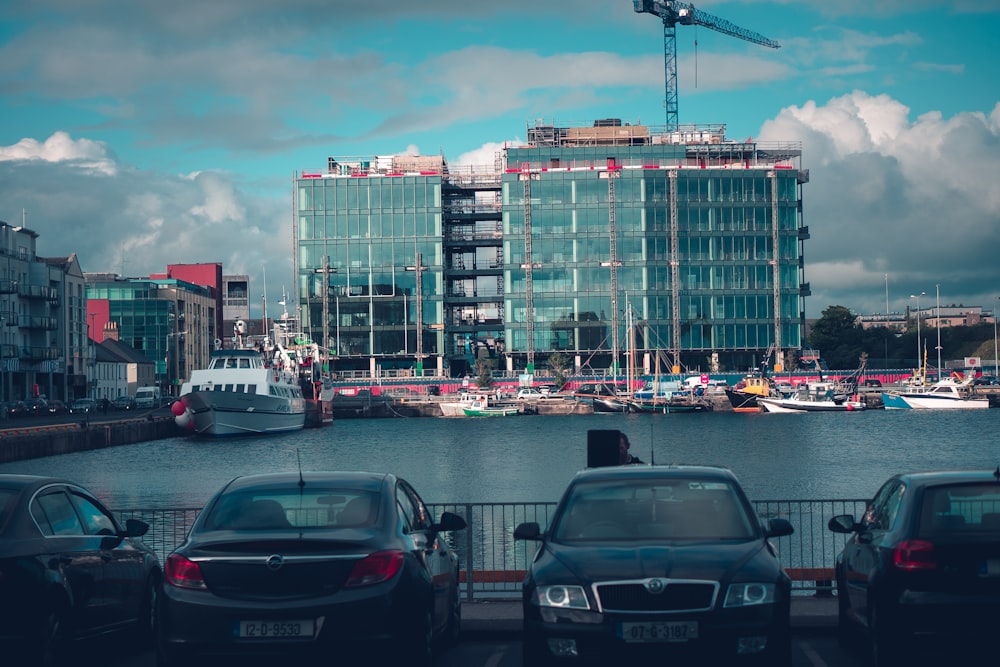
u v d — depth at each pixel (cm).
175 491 5681
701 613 959
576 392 13800
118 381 14850
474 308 15462
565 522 1109
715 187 14000
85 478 6475
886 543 1094
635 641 959
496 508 4059
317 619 979
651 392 13438
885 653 1070
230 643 977
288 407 10494
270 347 11931
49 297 12144
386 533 1051
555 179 14000
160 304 16550
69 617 1098
